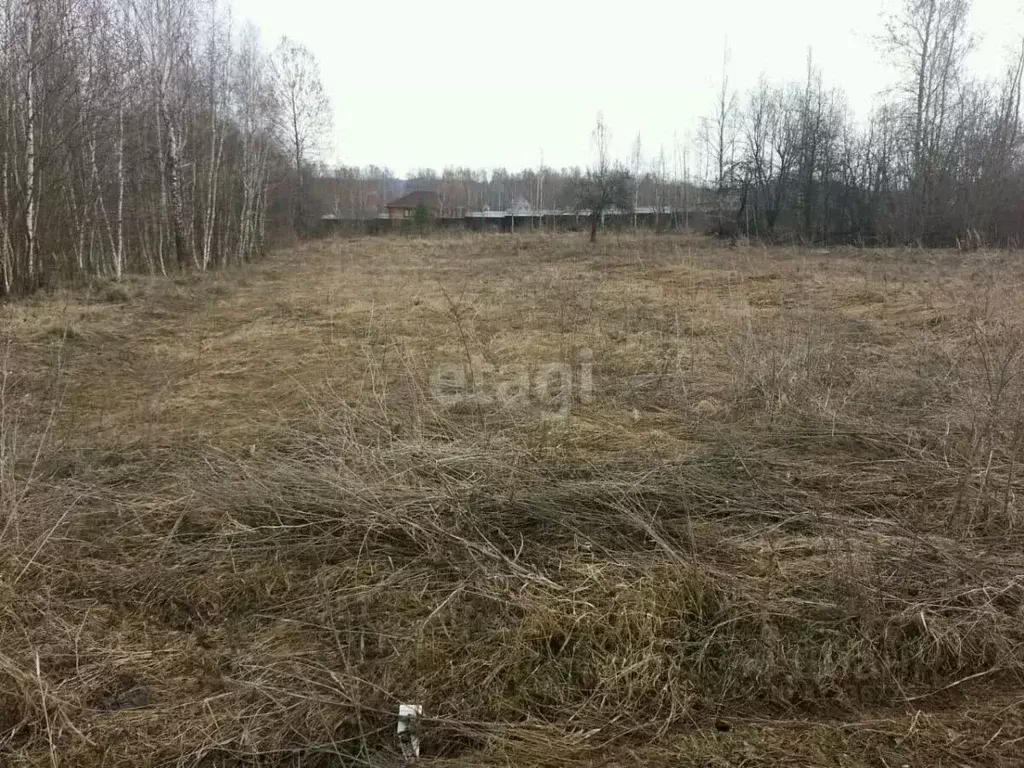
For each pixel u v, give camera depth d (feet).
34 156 42.11
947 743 7.86
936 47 75.97
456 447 15.66
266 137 88.69
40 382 22.59
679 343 26.50
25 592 10.51
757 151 92.63
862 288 37.73
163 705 8.40
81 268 50.06
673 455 15.47
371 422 17.63
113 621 10.11
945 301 32.50
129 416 19.21
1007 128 71.92
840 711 8.50
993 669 9.00
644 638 9.21
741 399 19.65
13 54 40.50
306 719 8.11
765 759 7.64
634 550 11.38
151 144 61.93
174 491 13.78
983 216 69.51
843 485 14.07
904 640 9.36
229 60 74.13
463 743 7.98
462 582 10.44
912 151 78.74
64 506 12.87
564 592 10.14
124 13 56.49
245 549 11.72
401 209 180.55
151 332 32.42
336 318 34.47
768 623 9.51
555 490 13.24
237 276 57.00
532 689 8.64
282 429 17.15
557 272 51.19
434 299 39.42
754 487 13.66
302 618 10.05
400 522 11.94
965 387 19.03
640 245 73.67
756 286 41.78
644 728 8.14
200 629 9.91
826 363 22.06
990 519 12.36
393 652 9.25
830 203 86.02
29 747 7.77
